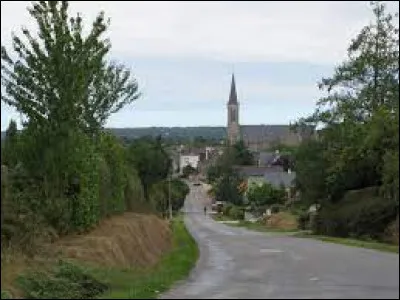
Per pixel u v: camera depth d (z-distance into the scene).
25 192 22.50
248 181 149.62
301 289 16.98
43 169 23.92
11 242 19.55
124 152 42.88
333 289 16.67
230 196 148.25
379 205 41.47
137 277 20.77
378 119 42.09
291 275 20.62
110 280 19.20
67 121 24.75
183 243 43.38
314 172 55.47
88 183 27.09
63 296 17.03
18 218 20.12
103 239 25.17
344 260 24.77
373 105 54.16
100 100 30.95
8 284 16.31
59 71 24.45
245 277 20.80
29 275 17.41
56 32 24.53
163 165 62.38
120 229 30.09
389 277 18.88
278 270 22.45
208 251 33.81
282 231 64.06
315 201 56.56
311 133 58.75
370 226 41.81
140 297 16.17
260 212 114.50
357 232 43.19
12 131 24.41
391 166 36.78
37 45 24.41
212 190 173.12
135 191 47.84
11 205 19.53
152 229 39.19
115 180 36.38
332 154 52.81
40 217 22.69
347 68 55.81
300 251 30.84
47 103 24.52
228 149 196.12
